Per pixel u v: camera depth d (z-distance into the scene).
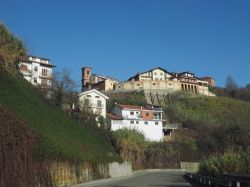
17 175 25.55
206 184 37.28
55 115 52.50
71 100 75.69
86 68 178.25
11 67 48.38
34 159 29.28
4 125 25.19
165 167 106.62
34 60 103.25
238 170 33.56
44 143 32.12
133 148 95.75
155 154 107.00
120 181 47.59
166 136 123.75
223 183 28.53
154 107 129.88
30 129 30.31
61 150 36.47
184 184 41.16
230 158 35.06
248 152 35.06
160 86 163.50
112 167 64.00
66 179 37.41
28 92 47.69
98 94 109.44
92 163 50.88
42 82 75.25
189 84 173.38
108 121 104.44
